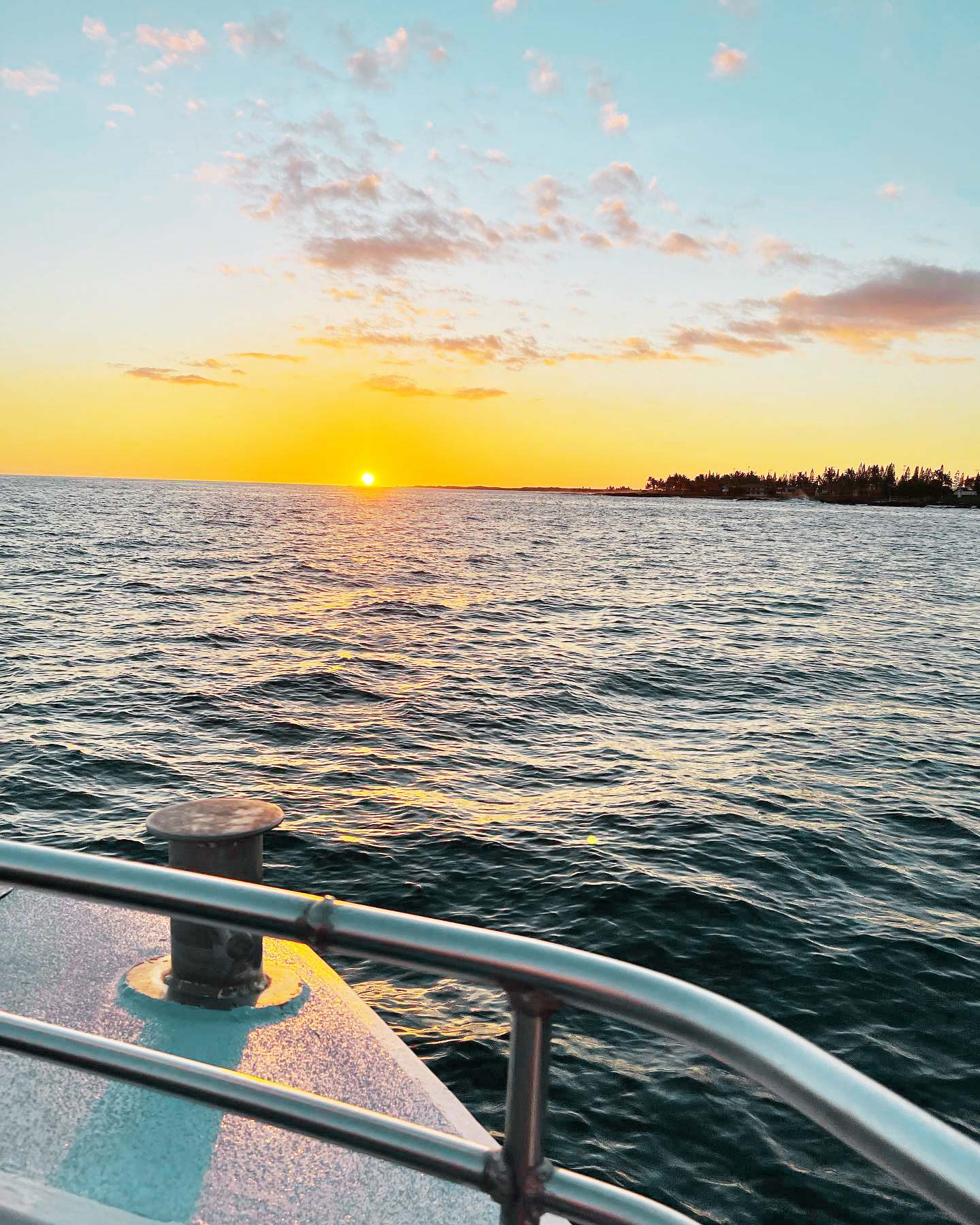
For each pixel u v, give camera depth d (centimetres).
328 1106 94
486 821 912
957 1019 582
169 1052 216
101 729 1268
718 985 618
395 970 620
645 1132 470
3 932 273
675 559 6194
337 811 939
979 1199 59
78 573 3741
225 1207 169
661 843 867
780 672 1992
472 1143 89
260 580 3831
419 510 18462
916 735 1409
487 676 1828
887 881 801
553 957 81
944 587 4569
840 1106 67
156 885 96
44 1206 148
